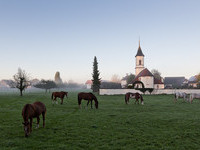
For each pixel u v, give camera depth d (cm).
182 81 10775
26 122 905
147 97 4034
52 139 902
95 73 7594
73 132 1034
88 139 909
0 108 2089
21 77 4819
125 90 5388
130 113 1695
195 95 2614
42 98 3678
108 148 790
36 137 932
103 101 3005
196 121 1323
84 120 1365
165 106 2264
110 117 1487
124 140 892
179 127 1155
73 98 3741
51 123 1266
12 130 1073
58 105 2394
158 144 845
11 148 777
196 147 813
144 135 977
